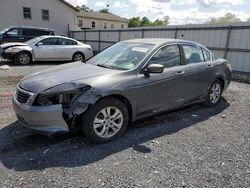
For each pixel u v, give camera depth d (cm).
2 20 2267
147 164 305
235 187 264
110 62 422
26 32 1481
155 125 433
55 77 358
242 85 846
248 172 293
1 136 370
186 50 471
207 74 504
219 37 1055
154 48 417
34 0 2392
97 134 350
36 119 319
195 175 284
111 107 357
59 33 2605
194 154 333
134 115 389
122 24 4884
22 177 271
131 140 371
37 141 357
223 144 366
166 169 294
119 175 280
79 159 312
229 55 1027
